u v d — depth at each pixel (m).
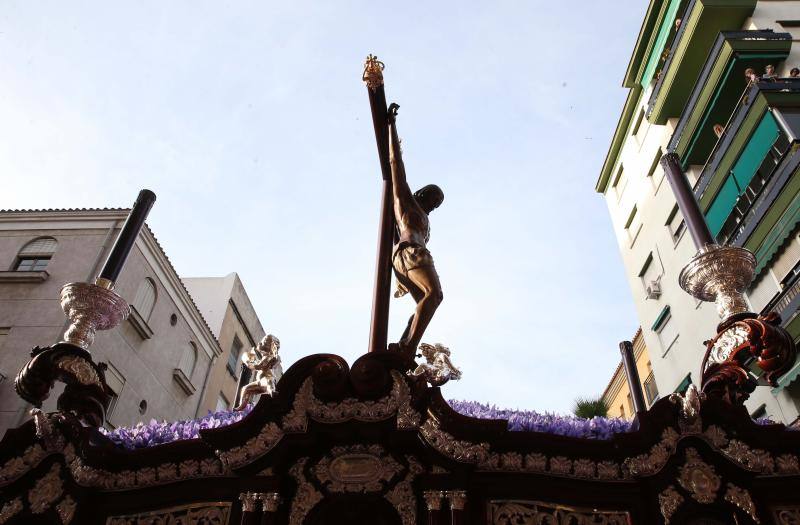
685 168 25.97
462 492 3.36
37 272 22.64
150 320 25.55
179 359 27.70
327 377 3.58
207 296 34.09
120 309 4.63
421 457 3.56
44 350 4.16
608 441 3.53
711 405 3.55
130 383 23.89
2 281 22.64
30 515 3.71
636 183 31.86
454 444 3.40
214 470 3.65
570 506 3.45
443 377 4.37
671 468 3.46
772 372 3.80
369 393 3.57
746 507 3.40
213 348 31.25
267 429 3.53
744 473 3.48
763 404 19.08
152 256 25.80
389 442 3.59
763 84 19.86
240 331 35.25
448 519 3.33
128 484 3.73
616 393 32.78
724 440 3.51
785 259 18.58
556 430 3.87
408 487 3.48
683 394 3.81
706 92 23.61
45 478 3.81
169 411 26.62
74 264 23.45
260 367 5.85
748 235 19.75
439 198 5.19
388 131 4.95
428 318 4.10
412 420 3.49
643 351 31.03
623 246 32.84
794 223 18.02
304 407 3.56
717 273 4.34
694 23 25.22
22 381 4.09
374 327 4.24
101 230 24.53
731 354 3.98
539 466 3.49
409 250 4.34
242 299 35.84
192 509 3.61
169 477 3.70
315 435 3.55
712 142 24.88
